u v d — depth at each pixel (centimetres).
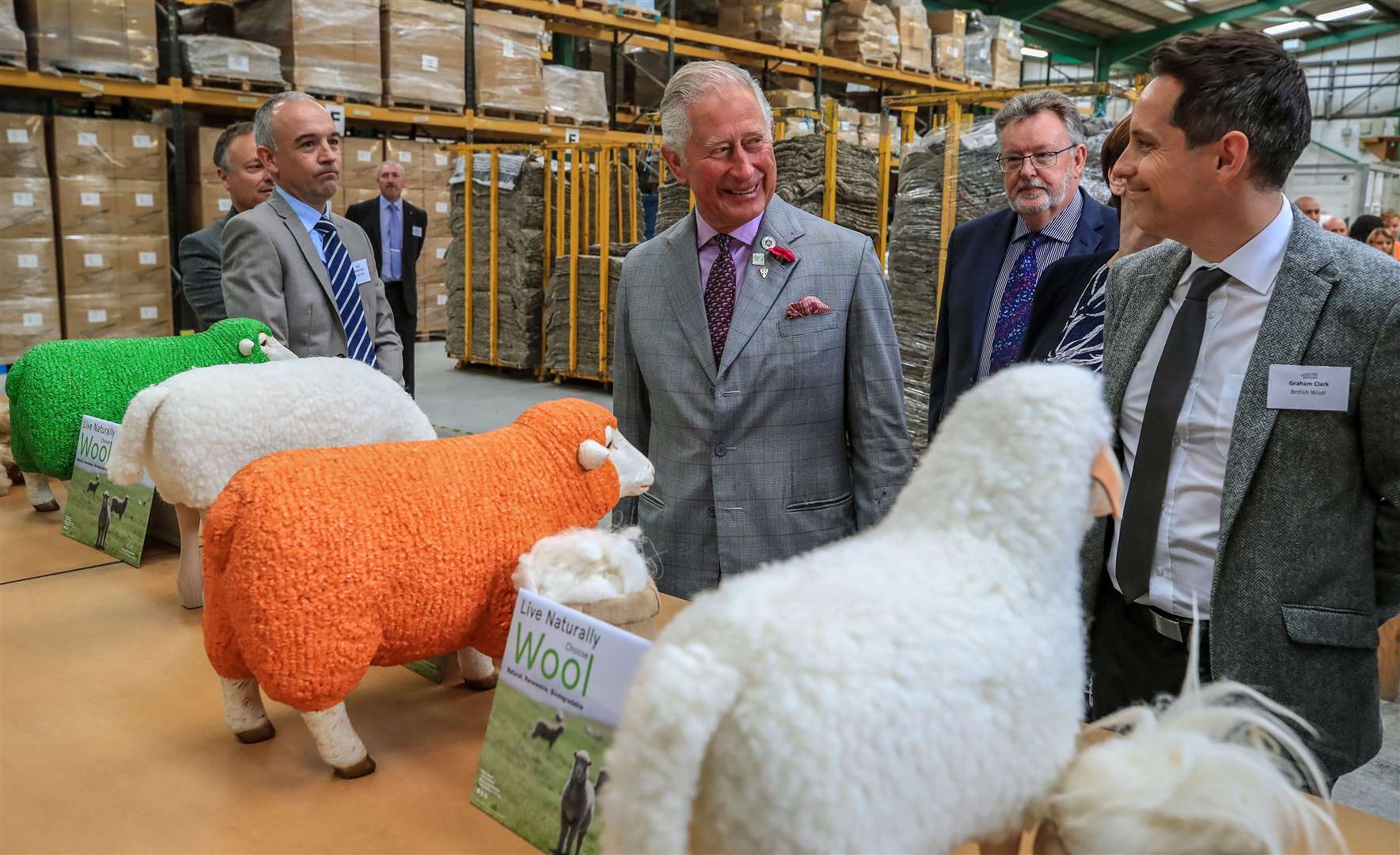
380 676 130
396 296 567
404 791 102
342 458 102
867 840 53
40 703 120
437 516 101
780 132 657
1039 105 242
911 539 65
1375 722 123
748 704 52
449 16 736
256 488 97
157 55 613
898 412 174
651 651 57
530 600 97
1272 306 120
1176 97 116
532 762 93
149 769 105
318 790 101
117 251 601
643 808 50
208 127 642
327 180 229
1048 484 63
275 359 196
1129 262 145
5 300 559
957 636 57
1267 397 118
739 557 170
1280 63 113
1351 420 116
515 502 106
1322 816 62
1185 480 128
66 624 145
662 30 868
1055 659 61
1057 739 63
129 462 135
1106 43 1748
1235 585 121
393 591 98
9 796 100
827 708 52
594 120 848
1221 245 124
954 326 260
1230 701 78
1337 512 118
